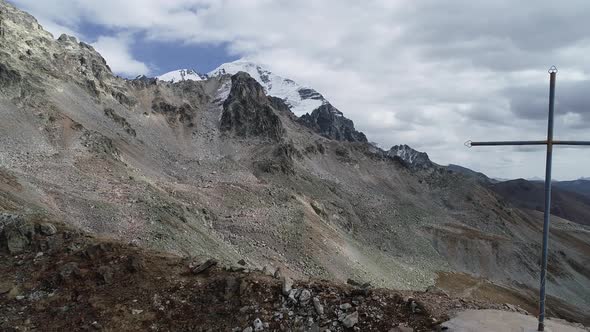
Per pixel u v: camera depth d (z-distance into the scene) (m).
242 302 16.28
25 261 19.69
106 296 16.98
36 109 84.00
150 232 45.12
